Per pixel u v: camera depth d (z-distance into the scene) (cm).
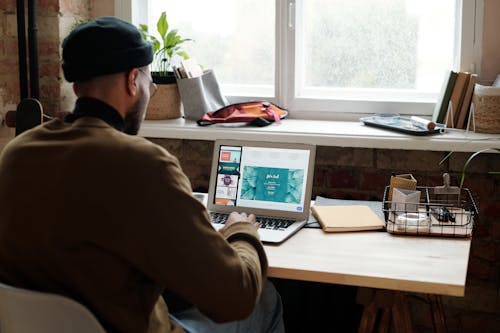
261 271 169
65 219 138
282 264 186
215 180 234
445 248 199
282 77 311
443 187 231
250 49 318
